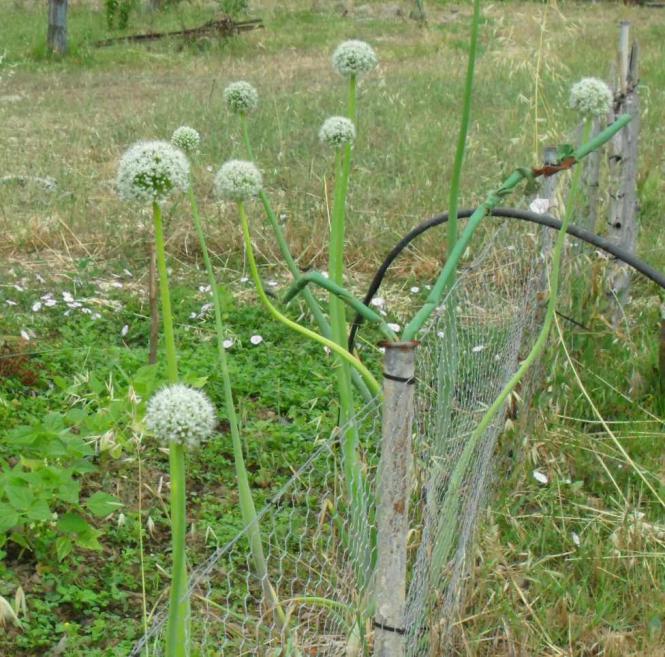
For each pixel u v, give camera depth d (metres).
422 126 6.60
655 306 3.92
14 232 4.63
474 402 2.82
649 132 6.37
